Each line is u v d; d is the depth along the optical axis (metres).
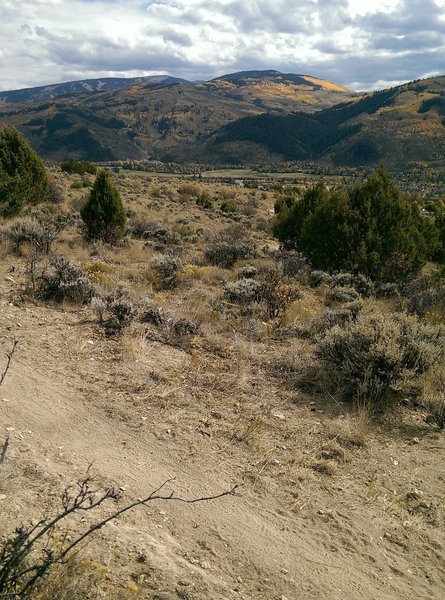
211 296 9.39
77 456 3.84
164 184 57.62
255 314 8.46
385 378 5.61
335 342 6.08
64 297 7.78
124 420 4.55
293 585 2.88
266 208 44.19
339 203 13.94
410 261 13.01
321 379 5.91
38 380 5.04
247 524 3.37
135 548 2.87
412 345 5.91
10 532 2.75
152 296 9.16
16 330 6.29
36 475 3.42
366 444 4.66
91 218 16.30
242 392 5.47
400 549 3.33
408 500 3.87
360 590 2.93
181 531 3.19
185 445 4.27
